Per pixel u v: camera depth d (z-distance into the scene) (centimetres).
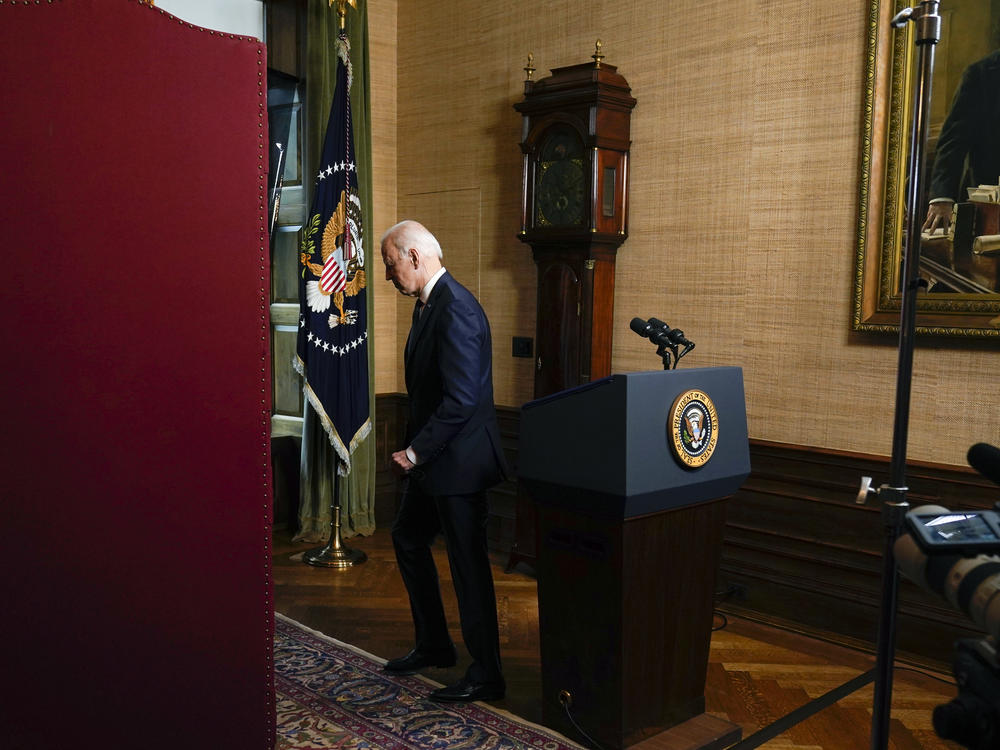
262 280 218
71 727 201
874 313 371
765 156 404
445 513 299
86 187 195
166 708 212
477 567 301
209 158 209
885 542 181
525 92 460
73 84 192
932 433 362
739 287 416
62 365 195
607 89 431
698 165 427
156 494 207
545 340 466
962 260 346
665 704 278
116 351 200
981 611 92
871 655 361
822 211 386
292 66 525
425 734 283
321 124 507
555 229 450
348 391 483
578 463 260
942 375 357
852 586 380
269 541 223
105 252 198
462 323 290
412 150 568
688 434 262
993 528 107
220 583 217
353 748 274
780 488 404
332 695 313
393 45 570
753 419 415
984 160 338
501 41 510
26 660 196
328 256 473
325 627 384
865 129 366
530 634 381
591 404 255
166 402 207
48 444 194
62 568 198
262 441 220
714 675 339
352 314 483
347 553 486
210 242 210
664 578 270
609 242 445
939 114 350
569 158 446
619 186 447
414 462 291
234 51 210
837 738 286
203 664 216
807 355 395
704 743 270
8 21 184
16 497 192
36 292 191
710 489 275
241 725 222
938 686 329
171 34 202
